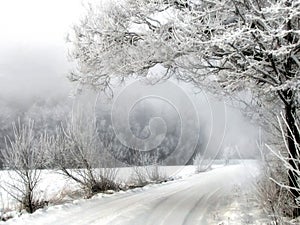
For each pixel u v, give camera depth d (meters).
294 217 6.96
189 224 7.58
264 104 9.00
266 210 7.30
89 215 8.44
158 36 8.25
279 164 7.70
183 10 7.79
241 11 6.86
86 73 10.95
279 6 5.50
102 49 9.84
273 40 6.39
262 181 7.73
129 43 9.73
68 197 13.04
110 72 10.48
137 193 14.08
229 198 11.98
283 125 7.66
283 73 7.30
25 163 10.06
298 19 6.47
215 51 7.62
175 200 11.55
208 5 7.48
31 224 7.49
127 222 7.60
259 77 7.46
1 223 7.71
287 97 7.28
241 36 6.48
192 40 6.94
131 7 8.98
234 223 7.45
